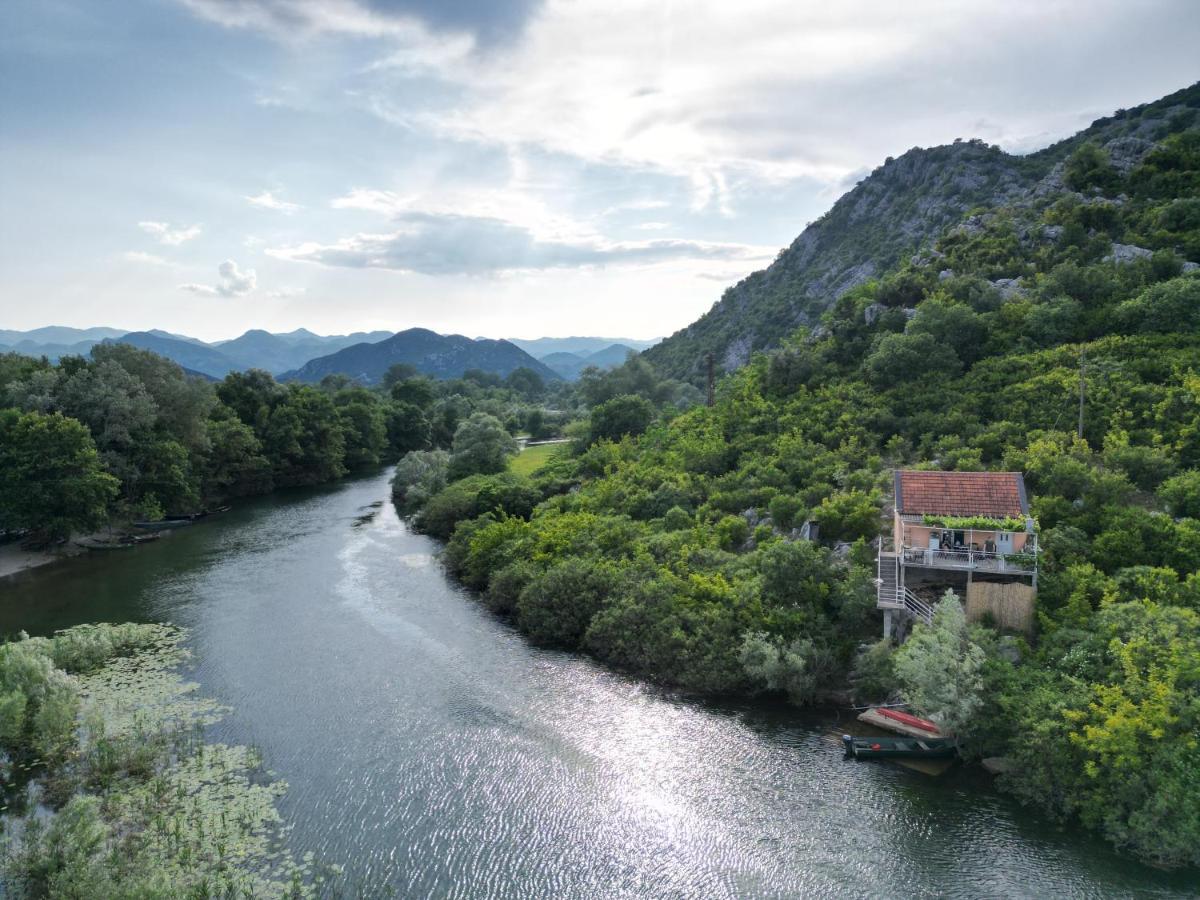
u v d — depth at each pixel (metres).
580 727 39.50
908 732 36.97
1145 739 29.08
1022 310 75.81
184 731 39.25
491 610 57.88
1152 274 73.62
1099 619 34.97
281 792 33.75
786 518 55.16
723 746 37.25
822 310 181.38
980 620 38.69
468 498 82.25
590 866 28.98
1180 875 27.36
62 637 48.81
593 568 53.06
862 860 28.89
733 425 80.31
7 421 76.69
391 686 44.59
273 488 120.00
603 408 105.56
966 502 42.78
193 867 28.56
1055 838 29.67
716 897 27.30
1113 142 110.44
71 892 25.16
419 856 29.55
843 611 42.31
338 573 68.38
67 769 35.41
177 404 99.06
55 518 74.25
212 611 58.19
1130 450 50.25
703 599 47.31
